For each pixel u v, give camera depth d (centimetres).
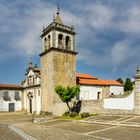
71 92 3712
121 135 1639
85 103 3772
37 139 1584
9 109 5369
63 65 4378
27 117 3978
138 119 2427
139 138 1498
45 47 4656
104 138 1560
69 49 4531
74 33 4641
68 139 1563
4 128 2345
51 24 4431
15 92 5541
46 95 4397
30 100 5191
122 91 5366
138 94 2852
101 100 3469
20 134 1836
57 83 4238
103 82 5247
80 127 2219
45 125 2623
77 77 5119
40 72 4928
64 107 4119
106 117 2877
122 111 3067
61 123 2716
